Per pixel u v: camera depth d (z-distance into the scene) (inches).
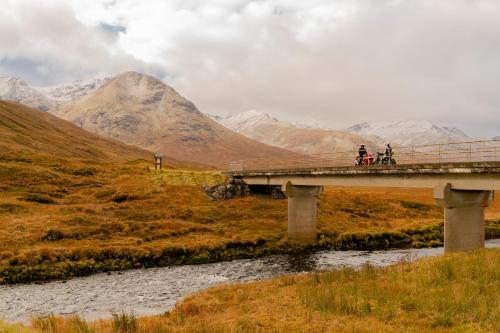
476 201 1333.7
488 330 587.2
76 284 1391.5
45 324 793.6
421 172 1414.9
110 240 1887.3
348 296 803.4
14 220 2030.0
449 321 634.2
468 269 890.7
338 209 2918.3
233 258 1818.4
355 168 1742.1
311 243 2076.8
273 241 2050.9
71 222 2085.4
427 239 2319.1
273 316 748.0
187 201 2751.0
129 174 3535.9
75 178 3277.6
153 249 1750.7
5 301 1202.0
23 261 1519.4
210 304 904.3
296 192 2137.1
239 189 2938.0
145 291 1306.6
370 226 2522.1
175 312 890.1
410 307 718.5
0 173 3080.7
